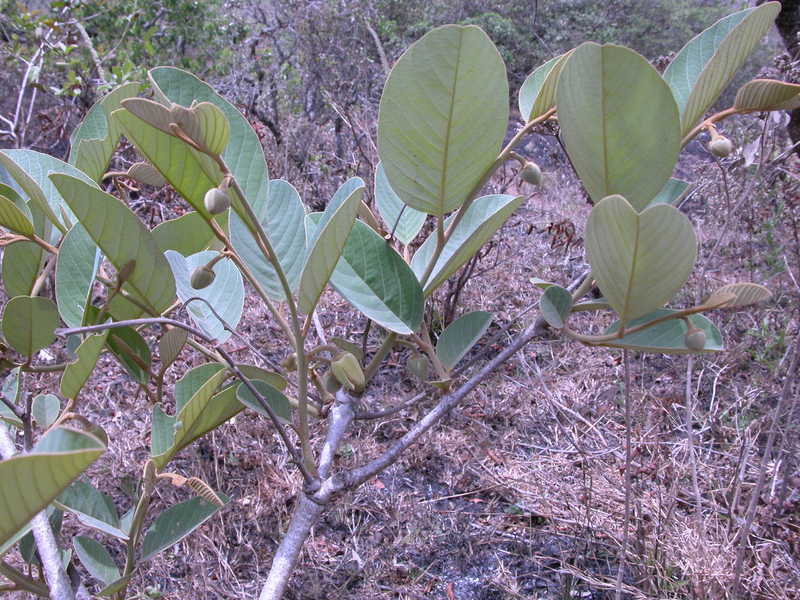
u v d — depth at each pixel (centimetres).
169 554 123
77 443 42
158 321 62
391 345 77
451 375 75
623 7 607
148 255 67
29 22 269
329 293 202
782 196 205
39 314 74
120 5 333
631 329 63
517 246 250
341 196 74
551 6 568
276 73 342
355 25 352
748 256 216
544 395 158
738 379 184
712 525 129
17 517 43
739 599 114
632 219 54
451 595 123
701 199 250
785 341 188
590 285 68
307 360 70
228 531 129
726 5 639
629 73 56
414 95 61
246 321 184
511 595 121
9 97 277
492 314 78
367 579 124
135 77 250
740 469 132
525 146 315
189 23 359
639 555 122
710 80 60
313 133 293
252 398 72
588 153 60
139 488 127
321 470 72
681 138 63
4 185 78
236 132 69
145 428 145
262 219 70
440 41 59
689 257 56
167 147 60
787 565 121
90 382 161
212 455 144
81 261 76
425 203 69
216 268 85
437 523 137
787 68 168
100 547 78
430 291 77
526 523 138
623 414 168
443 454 154
